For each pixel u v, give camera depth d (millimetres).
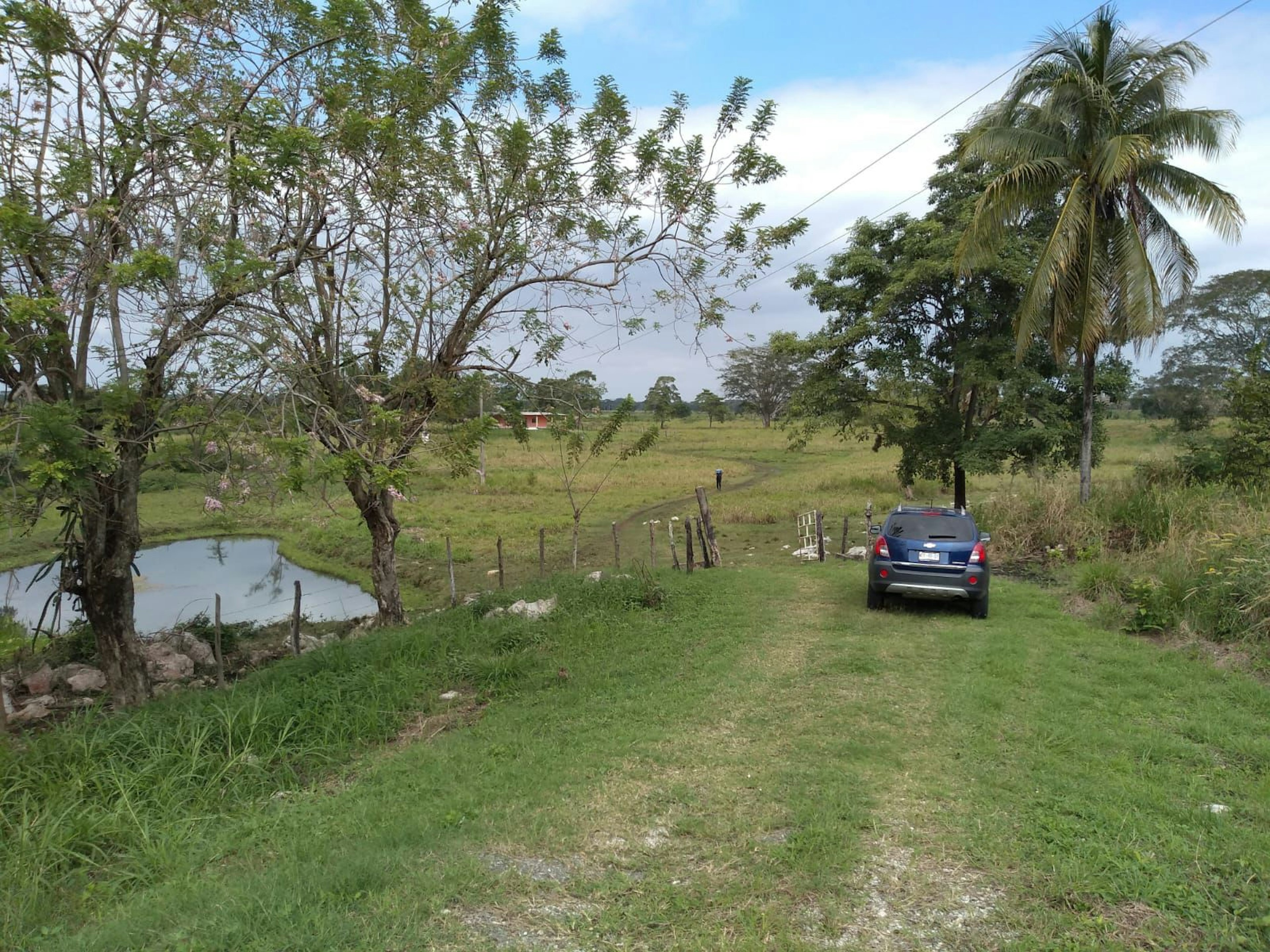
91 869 4996
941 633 9984
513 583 17828
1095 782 5457
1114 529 14914
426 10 9961
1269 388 16438
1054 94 15234
